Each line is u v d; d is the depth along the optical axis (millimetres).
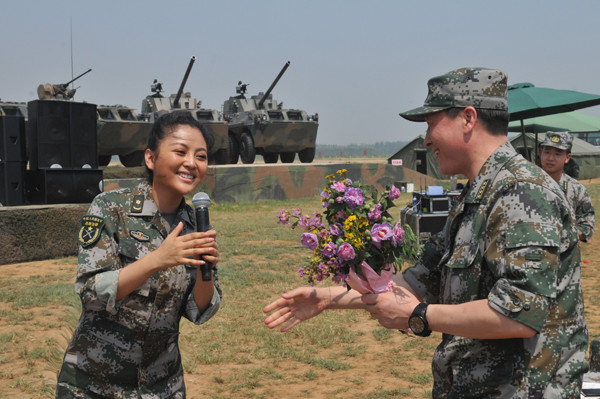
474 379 2045
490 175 2078
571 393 1972
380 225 2195
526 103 8625
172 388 2426
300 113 31484
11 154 10812
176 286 2350
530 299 1843
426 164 36250
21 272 9430
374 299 2182
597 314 7367
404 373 5566
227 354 6074
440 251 2373
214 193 24812
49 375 4664
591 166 34781
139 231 2342
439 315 2018
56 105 11016
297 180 27203
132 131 26047
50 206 10812
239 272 9945
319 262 2260
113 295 2125
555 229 1906
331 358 6000
